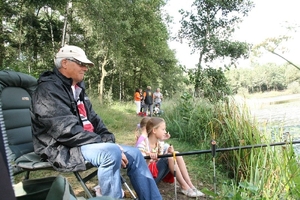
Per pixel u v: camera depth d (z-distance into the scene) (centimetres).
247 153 347
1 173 72
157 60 2720
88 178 223
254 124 370
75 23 1720
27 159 216
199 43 1356
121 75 2656
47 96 209
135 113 1335
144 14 1747
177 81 2930
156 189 231
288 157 263
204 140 458
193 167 394
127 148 230
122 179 251
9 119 233
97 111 938
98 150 201
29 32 1580
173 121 635
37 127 211
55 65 229
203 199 287
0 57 1389
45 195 158
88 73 2444
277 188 250
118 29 1336
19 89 252
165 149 330
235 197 223
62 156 201
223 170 385
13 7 1439
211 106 554
